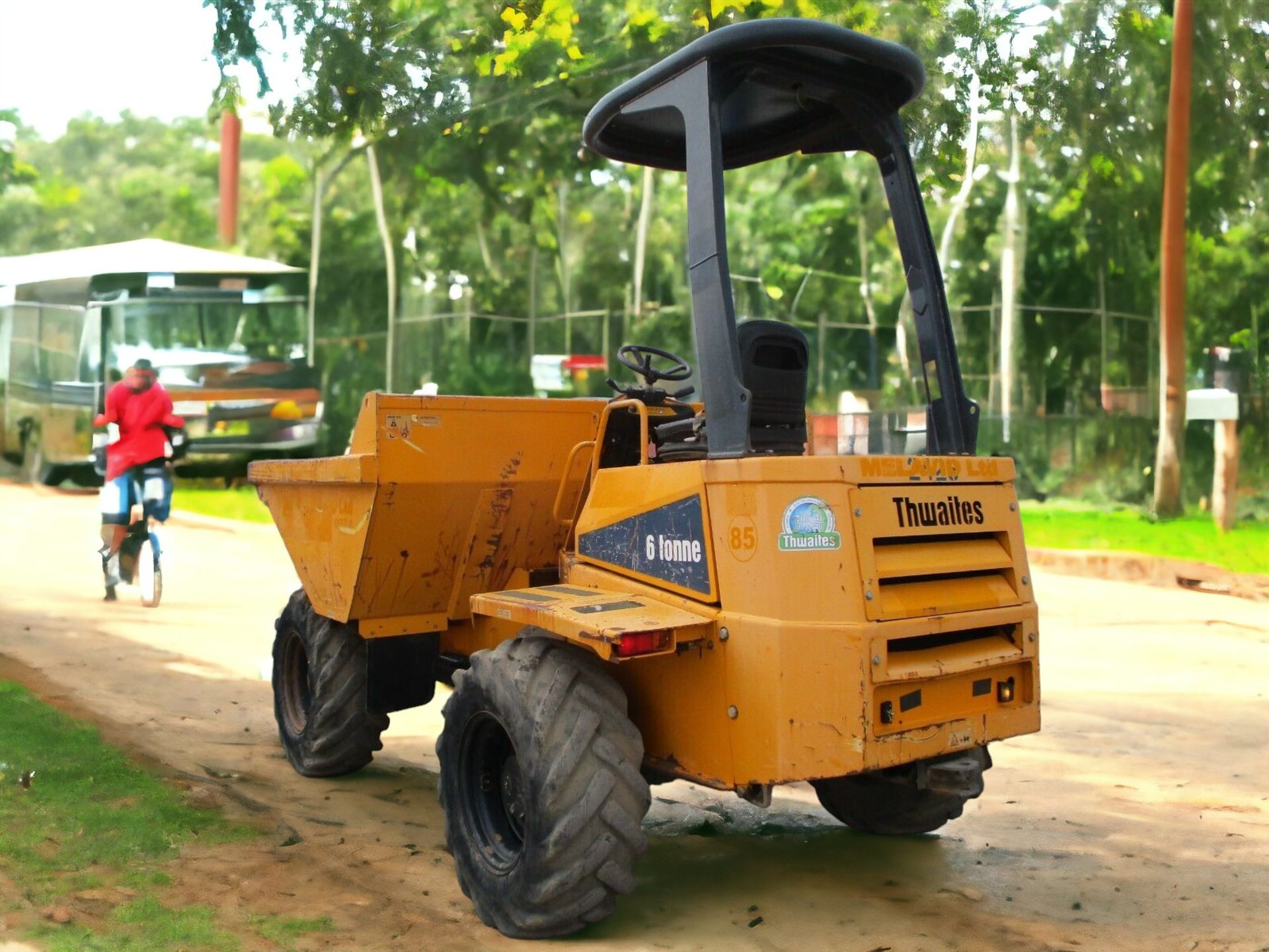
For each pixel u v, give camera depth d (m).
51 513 16.31
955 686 4.23
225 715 7.14
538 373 23.92
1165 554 13.91
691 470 4.27
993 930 4.36
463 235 24.47
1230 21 15.52
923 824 5.30
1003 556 4.48
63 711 6.62
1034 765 6.62
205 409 18.33
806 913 4.51
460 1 11.37
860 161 23.88
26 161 45.47
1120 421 19.84
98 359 18.14
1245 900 4.66
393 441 5.14
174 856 4.69
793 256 24.44
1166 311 16.88
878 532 4.03
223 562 13.31
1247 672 8.98
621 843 4.12
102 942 3.88
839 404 23.38
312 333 19.39
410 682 5.71
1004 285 20.02
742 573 4.06
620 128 4.96
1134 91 15.53
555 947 4.14
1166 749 6.95
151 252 19.89
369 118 10.80
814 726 3.91
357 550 5.33
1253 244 18.81
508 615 4.39
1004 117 13.54
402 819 5.50
